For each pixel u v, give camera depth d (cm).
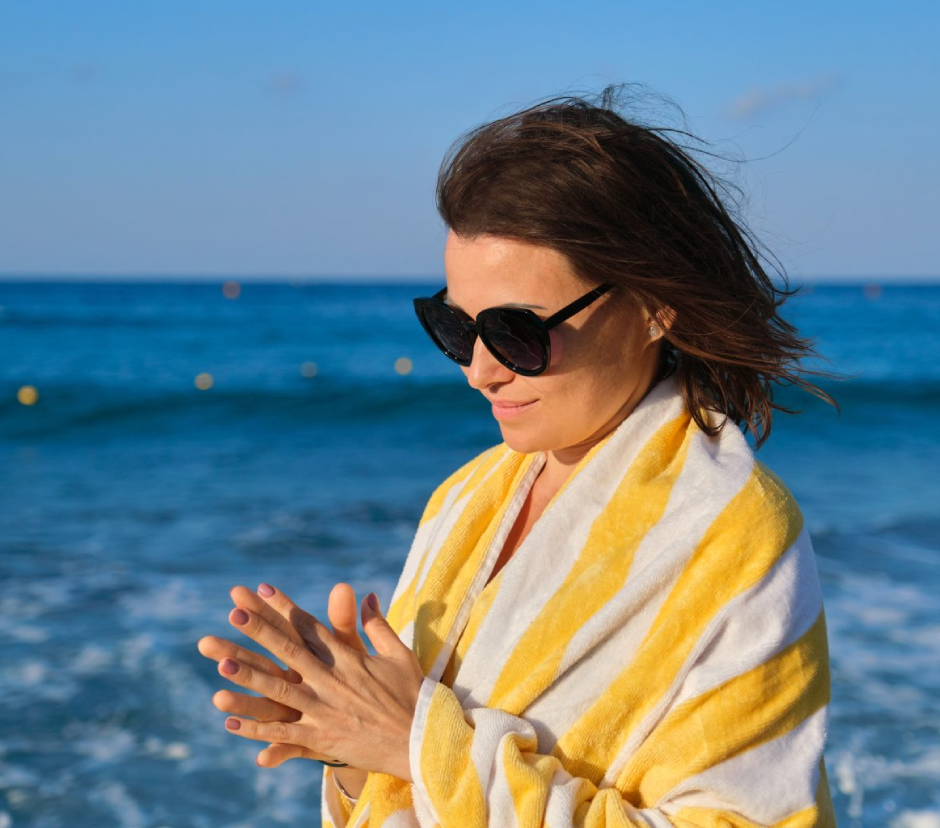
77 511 1109
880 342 3878
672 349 147
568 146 126
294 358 3284
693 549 128
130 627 698
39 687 592
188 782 498
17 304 7350
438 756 125
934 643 655
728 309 134
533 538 138
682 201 133
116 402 2056
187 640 671
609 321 130
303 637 134
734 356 137
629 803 123
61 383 2400
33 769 504
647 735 125
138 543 948
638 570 131
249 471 1407
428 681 134
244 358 3266
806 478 1356
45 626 700
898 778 486
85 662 630
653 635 126
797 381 147
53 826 456
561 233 124
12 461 1502
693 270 131
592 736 125
